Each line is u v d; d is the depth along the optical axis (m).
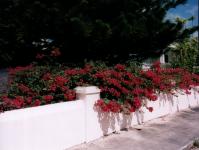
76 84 4.77
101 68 5.07
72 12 6.46
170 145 4.25
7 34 7.47
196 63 11.25
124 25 6.76
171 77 6.75
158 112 6.28
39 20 6.75
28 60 8.08
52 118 3.73
